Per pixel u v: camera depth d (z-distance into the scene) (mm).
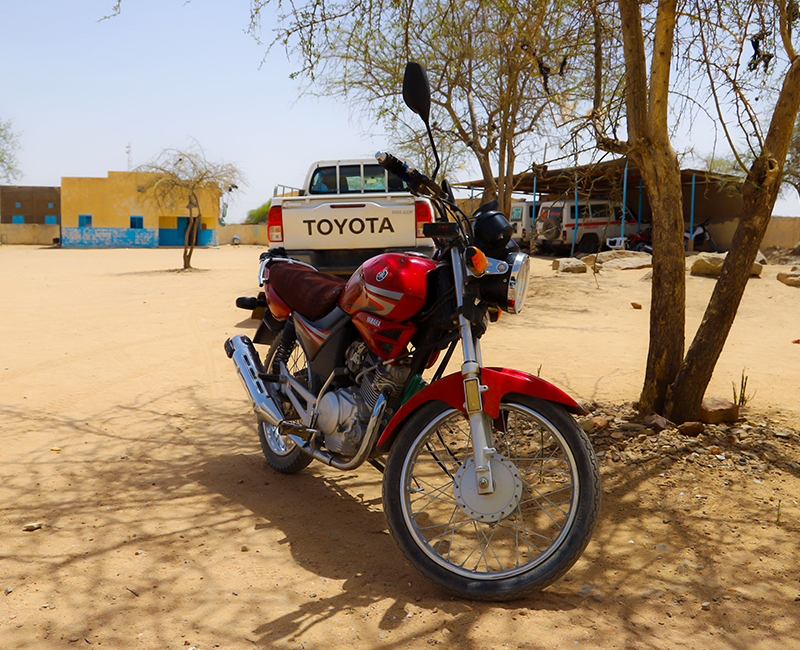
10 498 3465
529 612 2432
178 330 8922
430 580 2561
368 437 2918
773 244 24719
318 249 8023
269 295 3816
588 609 2453
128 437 4562
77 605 2436
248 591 2574
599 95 5328
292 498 3582
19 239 49625
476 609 2455
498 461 2598
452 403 2639
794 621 2361
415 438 2695
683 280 4375
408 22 5051
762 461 3904
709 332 4242
